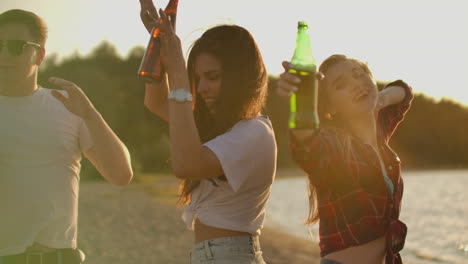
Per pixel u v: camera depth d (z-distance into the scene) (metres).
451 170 99.38
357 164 2.70
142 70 2.39
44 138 2.91
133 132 59.75
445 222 20.41
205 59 2.42
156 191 31.44
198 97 2.56
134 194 28.44
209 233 2.48
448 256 12.20
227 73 2.40
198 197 2.50
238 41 2.41
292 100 2.32
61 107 3.01
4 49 2.92
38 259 2.86
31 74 2.97
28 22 2.97
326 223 2.80
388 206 2.75
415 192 40.88
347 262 2.76
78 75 60.22
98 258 9.32
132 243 11.05
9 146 2.87
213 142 2.35
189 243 11.26
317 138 2.36
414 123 108.00
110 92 59.94
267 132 2.46
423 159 107.38
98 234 12.29
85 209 18.94
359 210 2.72
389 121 3.29
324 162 2.58
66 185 2.96
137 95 63.16
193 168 2.25
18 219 2.86
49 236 2.89
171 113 2.24
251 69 2.42
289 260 11.00
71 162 3.00
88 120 2.93
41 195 2.88
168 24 2.28
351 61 2.87
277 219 21.78
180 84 2.25
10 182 2.86
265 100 2.51
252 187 2.44
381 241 2.78
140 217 16.52
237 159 2.34
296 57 2.34
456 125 108.75
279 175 76.25
